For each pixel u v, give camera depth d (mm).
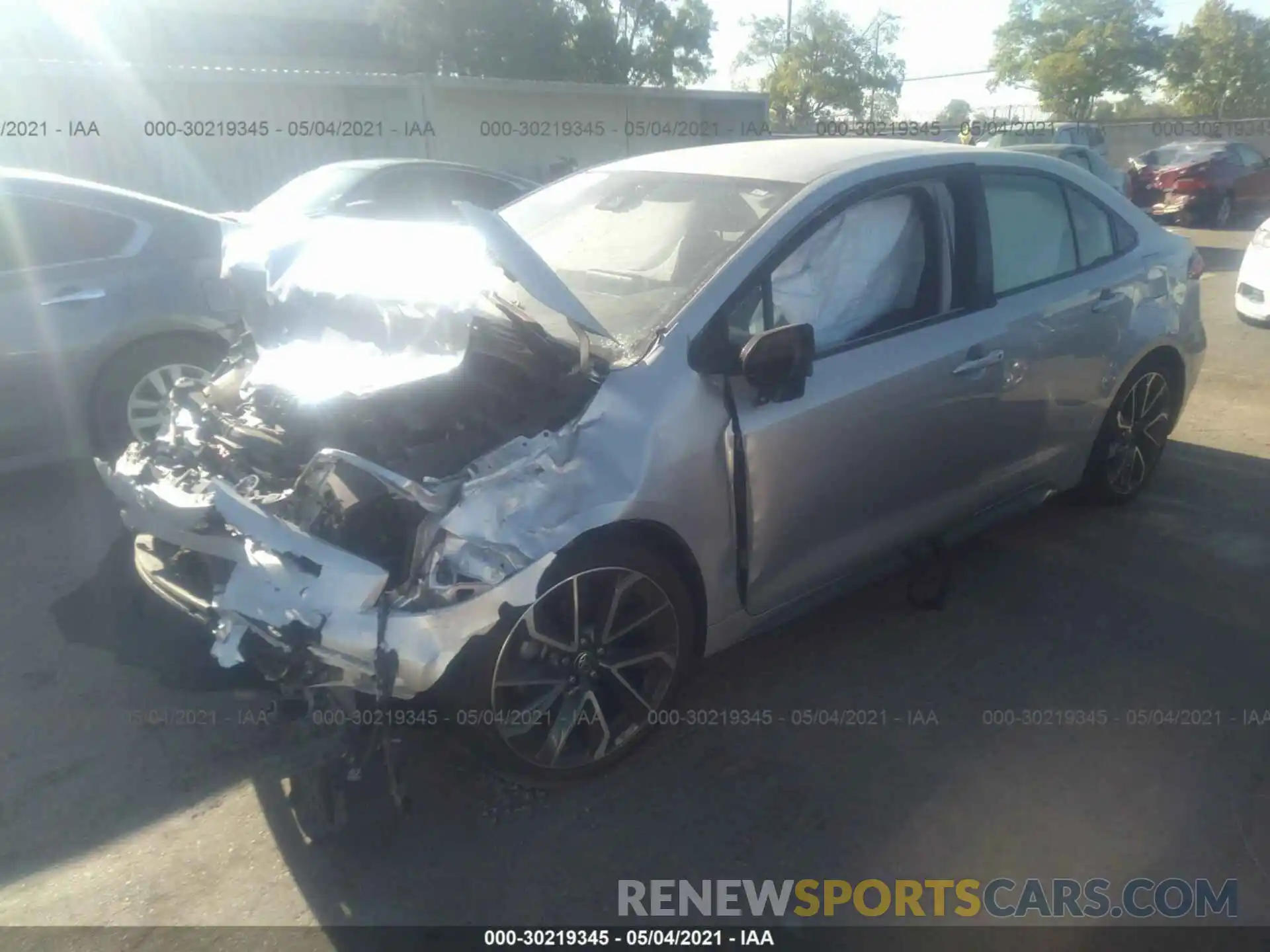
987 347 3801
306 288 3359
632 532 2898
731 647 3586
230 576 2711
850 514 3502
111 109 15117
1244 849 2842
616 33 29578
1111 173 14344
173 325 5148
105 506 5008
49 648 3711
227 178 16297
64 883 2658
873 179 3609
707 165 3910
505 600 2598
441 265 3004
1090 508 5055
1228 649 3842
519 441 2729
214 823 2877
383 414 2875
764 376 2990
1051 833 2896
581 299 3406
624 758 3141
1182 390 5047
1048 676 3664
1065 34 32812
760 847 2832
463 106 18906
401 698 2582
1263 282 8789
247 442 3057
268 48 25609
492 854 2783
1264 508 5098
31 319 4812
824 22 32812
